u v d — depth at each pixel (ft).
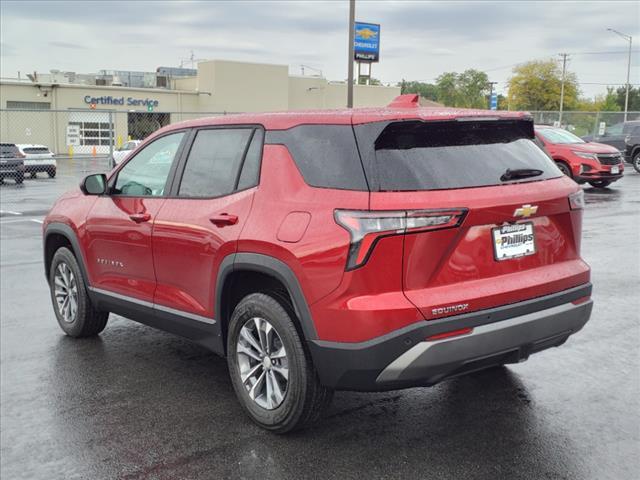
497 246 12.00
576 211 13.29
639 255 29.99
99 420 13.97
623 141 85.61
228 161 14.26
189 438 13.05
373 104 215.72
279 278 12.28
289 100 201.67
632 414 13.64
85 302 18.81
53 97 164.96
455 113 11.95
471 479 11.23
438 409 14.02
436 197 11.28
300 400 12.28
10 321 21.54
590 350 17.43
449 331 11.28
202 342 14.84
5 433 13.46
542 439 12.59
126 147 102.27
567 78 308.60
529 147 13.19
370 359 11.22
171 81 200.23
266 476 11.51
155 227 15.44
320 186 12.03
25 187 72.23
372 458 12.01
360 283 11.19
